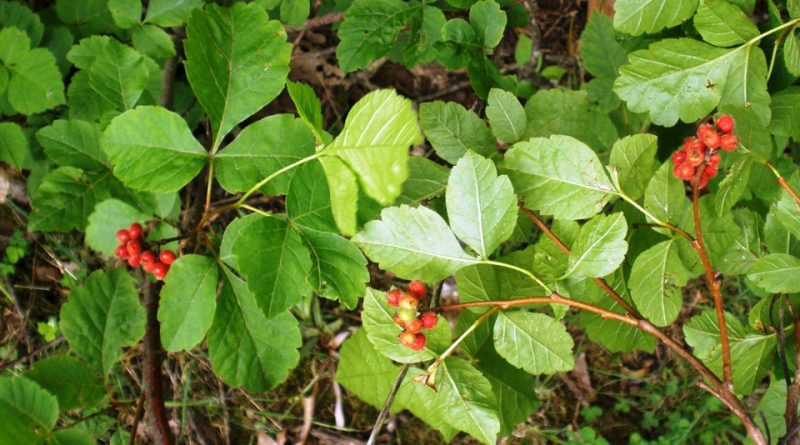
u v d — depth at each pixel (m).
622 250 0.42
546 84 0.72
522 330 0.43
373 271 0.70
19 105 0.53
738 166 0.43
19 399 0.41
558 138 0.44
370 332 0.43
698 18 0.45
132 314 0.44
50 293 0.65
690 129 0.55
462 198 0.42
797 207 0.43
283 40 0.43
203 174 0.59
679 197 0.43
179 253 0.47
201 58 0.42
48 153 0.47
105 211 0.43
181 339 0.43
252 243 0.41
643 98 0.47
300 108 0.40
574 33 0.74
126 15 0.55
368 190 0.41
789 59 0.45
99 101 0.53
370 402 0.48
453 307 0.42
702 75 0.46
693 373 0.70
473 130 0.49
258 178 0.43
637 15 0.46
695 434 0.70
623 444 0.70
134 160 0.42
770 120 0.47
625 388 0.71
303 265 0.42
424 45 0.54
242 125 0.69
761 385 0.70
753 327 0.46
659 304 0.43
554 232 0.46
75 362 0.43
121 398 0.63
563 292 0.43
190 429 0.65
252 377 0.44
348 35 0.53
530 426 0.69
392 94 0.39
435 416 0.47
